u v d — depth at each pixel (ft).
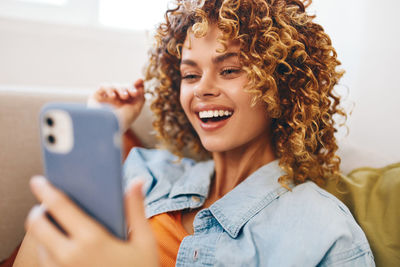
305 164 2.23
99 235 0.95
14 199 2.78
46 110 0.98
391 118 3.22
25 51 3.88
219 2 2.08
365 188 2.24
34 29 3.83
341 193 2.29
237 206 2.05
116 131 0.91
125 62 4.27
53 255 0.96
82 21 4.24
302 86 2.17
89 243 0.93
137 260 0.99
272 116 2.15
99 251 0.94
